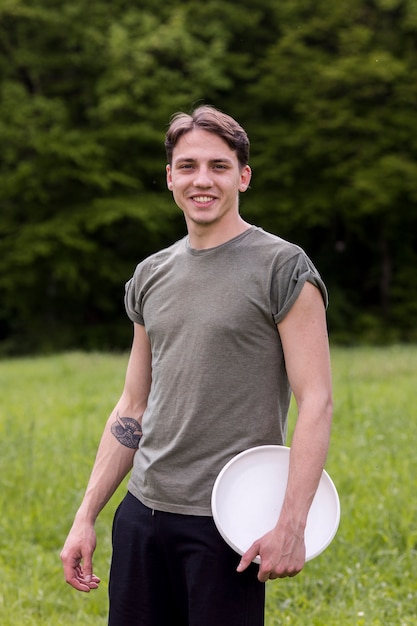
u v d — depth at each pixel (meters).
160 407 2.71
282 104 24.78
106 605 4.68
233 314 2.61
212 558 2.59
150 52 23.31
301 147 24.30
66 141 22.88
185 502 2.63
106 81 23.14
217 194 2.67
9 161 23.23
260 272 2.62
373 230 26.27
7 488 6.54
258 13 24.53
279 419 2.67
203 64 23.09
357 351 18.05
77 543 2.85
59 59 23.64
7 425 8.53
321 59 23.83
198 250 2.71
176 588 2.71
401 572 4.83
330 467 6.61
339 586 4.68
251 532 2.56
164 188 24.73
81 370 14.02
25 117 23.00
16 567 5.19
